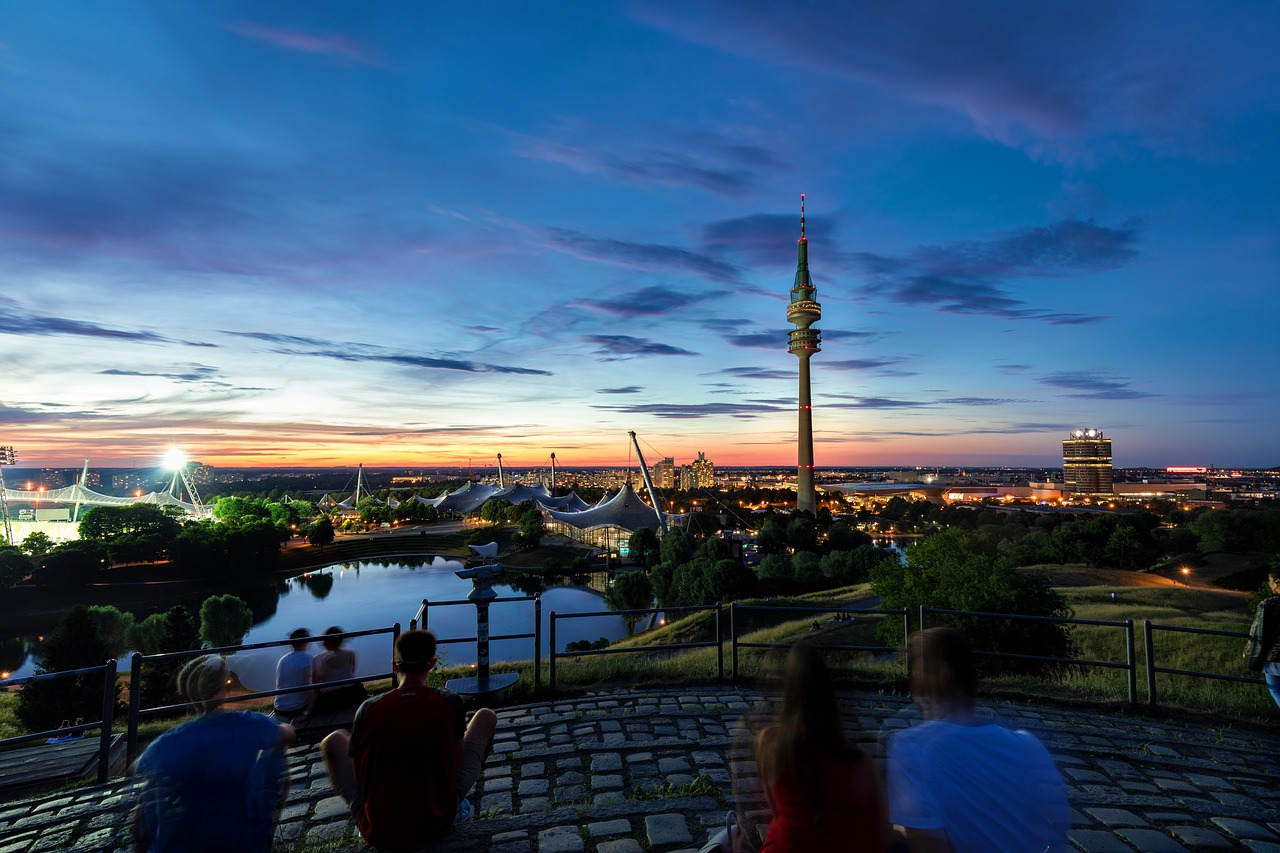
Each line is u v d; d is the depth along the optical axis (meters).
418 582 90.62
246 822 3.15
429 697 4.00
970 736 2.68
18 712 26.27
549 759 6.44
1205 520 87.00
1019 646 19.45
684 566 65.75
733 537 103.88
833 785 2.48
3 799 6.30
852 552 73.69
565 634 51.84
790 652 2.74
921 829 2.64
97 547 90.81
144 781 3.16
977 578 20.91
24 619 75.88
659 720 7.50
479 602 8.66
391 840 3.70
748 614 35.69
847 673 9.29
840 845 2.43
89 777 6.73
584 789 5.76
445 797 3.88
